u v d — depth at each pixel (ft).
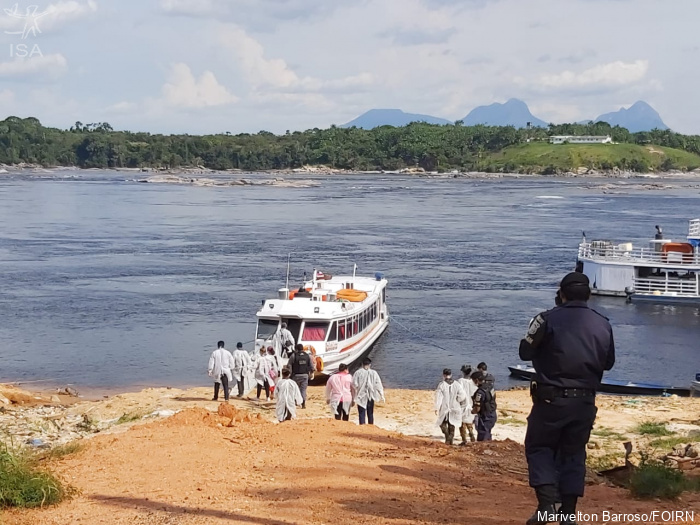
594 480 44.27
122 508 36.01
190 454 45.98
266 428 53.83
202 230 375.04
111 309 187.32
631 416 84.58
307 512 34.68
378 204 574.56
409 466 44.65
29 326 169.48
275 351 109.70
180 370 136.26
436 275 246.68
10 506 36.29
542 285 229.86
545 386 28.02
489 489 40.24
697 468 52.11
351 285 163.32
